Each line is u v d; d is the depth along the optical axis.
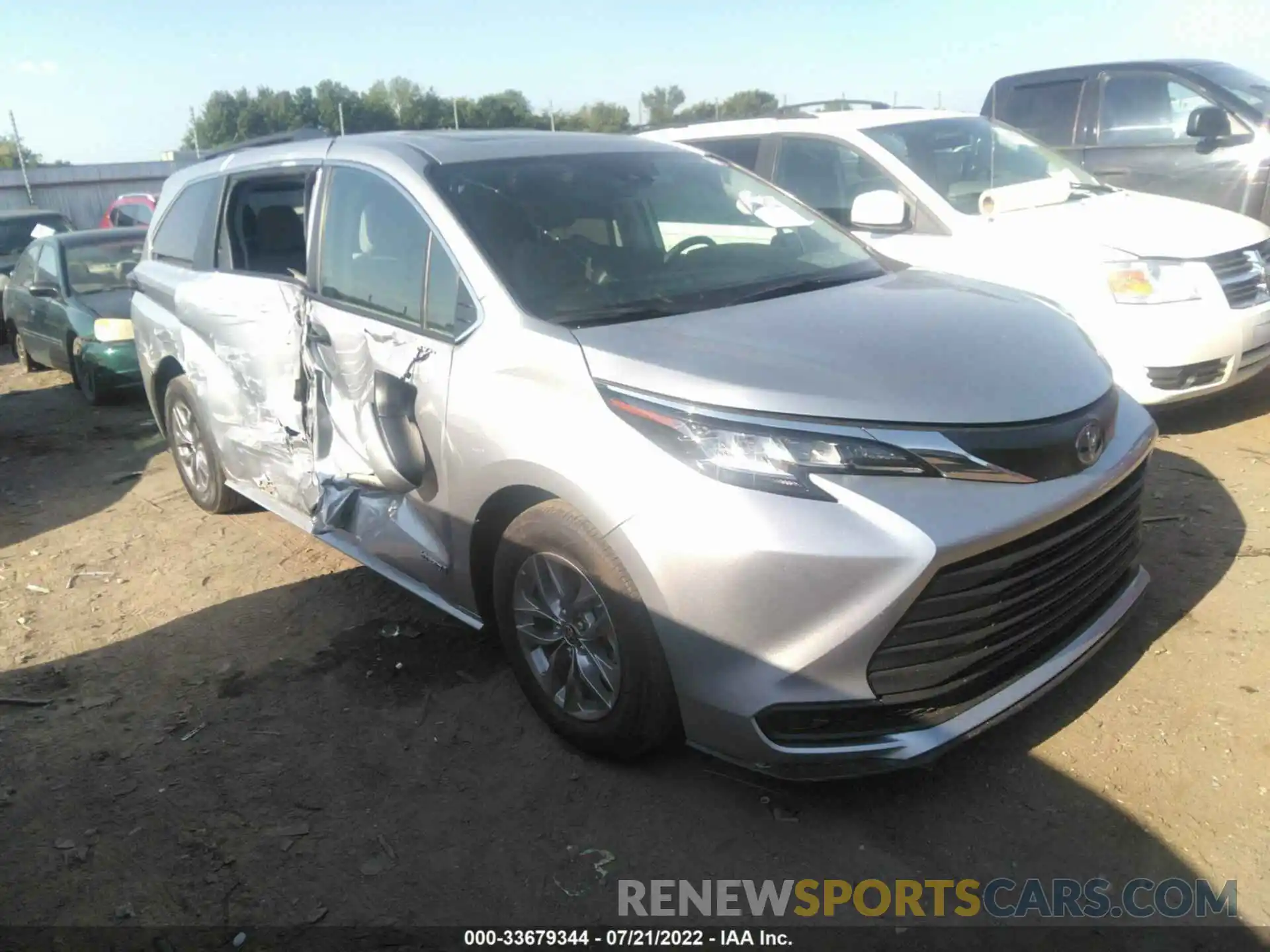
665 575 2.67
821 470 2.59
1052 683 2.93
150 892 2.74
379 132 4.32
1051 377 2.94
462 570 3.45
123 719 3.61
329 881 2.76
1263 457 5.27
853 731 2.68
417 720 3.48
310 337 4.00
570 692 3.15
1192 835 2.69
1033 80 8.73
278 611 4.38
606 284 3.38
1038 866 2.64
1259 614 3.71
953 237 5.76
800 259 3.90
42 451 7.34
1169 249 5.25
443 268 3.46
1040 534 2.73
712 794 3.00
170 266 5.25
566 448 2.88
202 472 5.45
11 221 14.65
